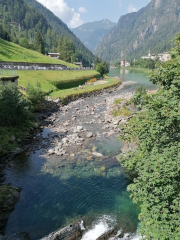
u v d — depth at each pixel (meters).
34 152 27.23
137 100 13.55
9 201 17.28
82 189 19.73
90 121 41.47
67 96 60.59
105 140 31.38
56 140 31.30
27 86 46.81
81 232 14.91
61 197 18.61
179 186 9.74
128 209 17.27
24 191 19.31
